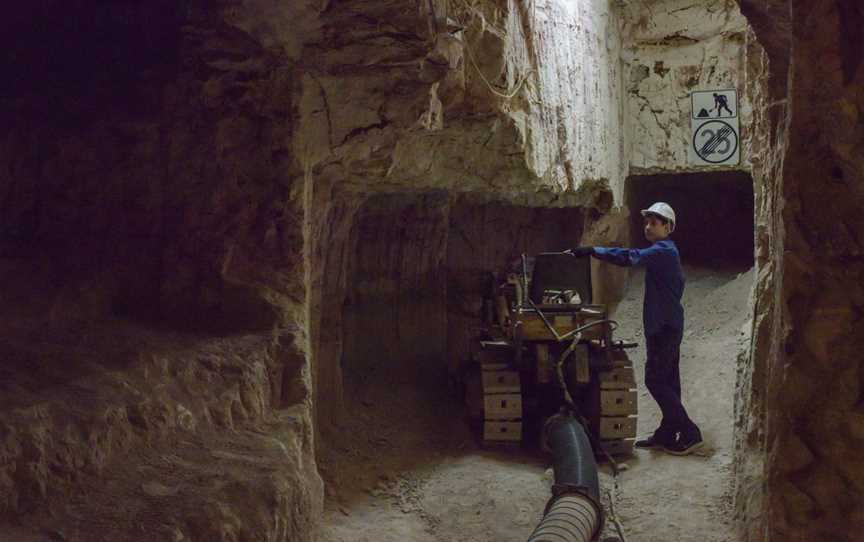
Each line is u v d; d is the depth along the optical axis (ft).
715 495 20.49
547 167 25.31
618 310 35.99
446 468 21.93
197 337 15.15
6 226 15.87
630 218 38.68
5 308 14.07
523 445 24.21
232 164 16.22
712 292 35.12
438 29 16.33
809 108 10.37
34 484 10.51
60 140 16.20
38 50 17.38
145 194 16.12
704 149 35.83
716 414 25.68
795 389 10.46
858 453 10.09
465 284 29.71
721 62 35.58
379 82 16.92
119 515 10.80
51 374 12.53
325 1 15.31
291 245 16.33
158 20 17.11
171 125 16.22
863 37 9.96
